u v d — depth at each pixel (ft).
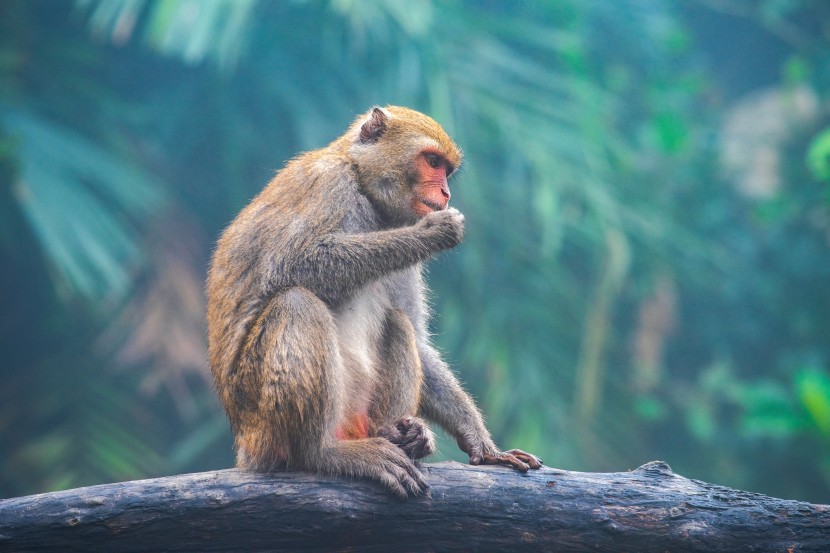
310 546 19.94
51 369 53.21
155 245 55.16
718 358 71.46
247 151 60.80
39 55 58.13
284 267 22.24
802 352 69.67
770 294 71.05
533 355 53.01
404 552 20.07
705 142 75.97
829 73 75.82
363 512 19.83
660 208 63.87
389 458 20.35
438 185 24.73
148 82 64.44
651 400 61.77
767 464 66.49
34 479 49.57
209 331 23.49
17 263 56.95
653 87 74.49
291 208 22.97
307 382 20.56
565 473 20.54
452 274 53.98
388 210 24.70
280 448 20.86
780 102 81.87
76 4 56.29
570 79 61.41
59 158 51.39
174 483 19.92
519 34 62.03
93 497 19.57
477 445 22.82
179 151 61.52
